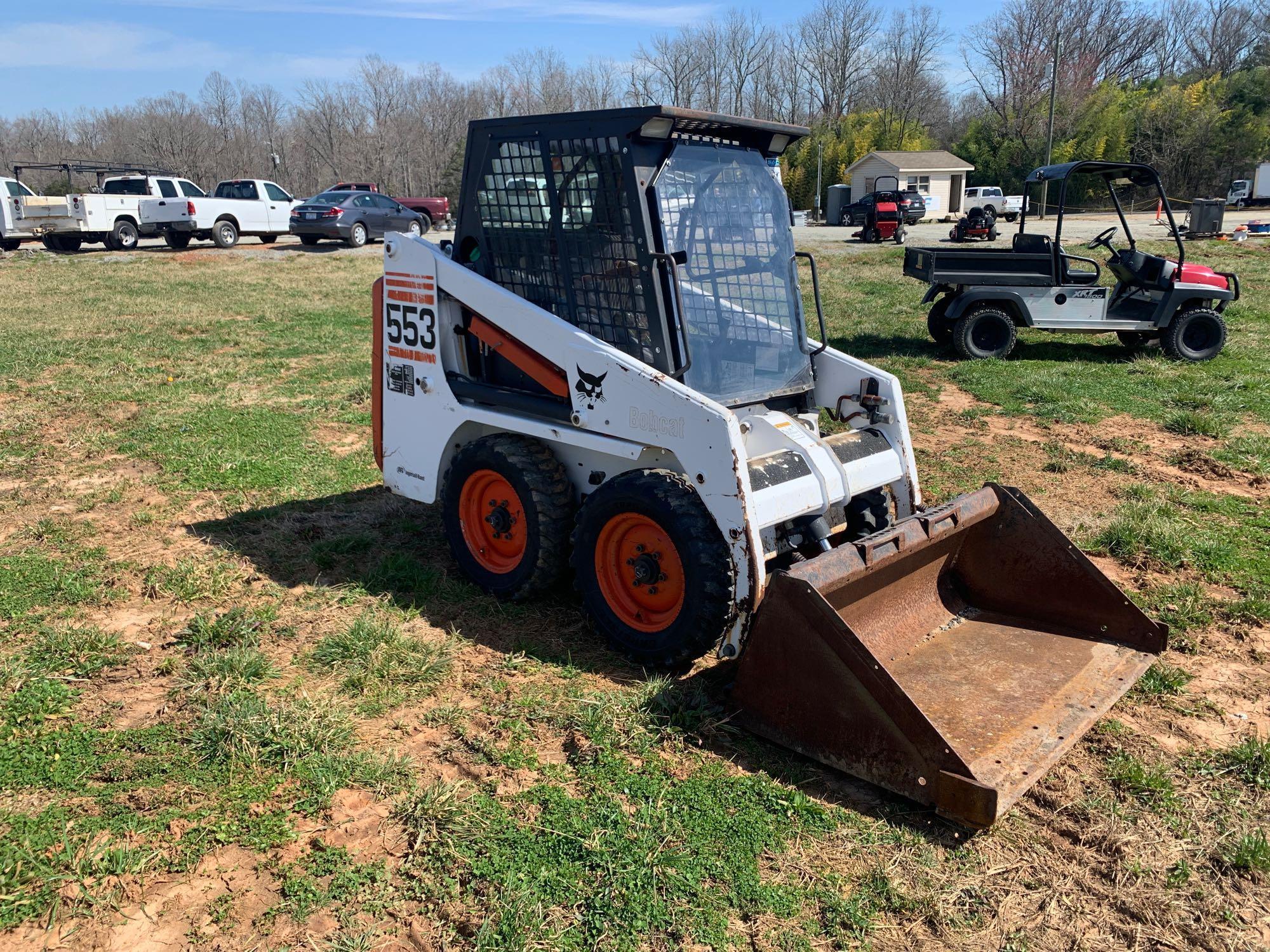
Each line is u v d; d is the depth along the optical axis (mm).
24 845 3225
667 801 3527
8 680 4258
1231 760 3814
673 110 4285
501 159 4965
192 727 3945
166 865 3182
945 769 3377
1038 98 61312
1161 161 54688
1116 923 3004
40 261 23391
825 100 76000
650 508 4297
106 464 7656
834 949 2881
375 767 3678
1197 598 5305
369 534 6184
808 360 5215
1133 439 8562
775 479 4316
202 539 6117
